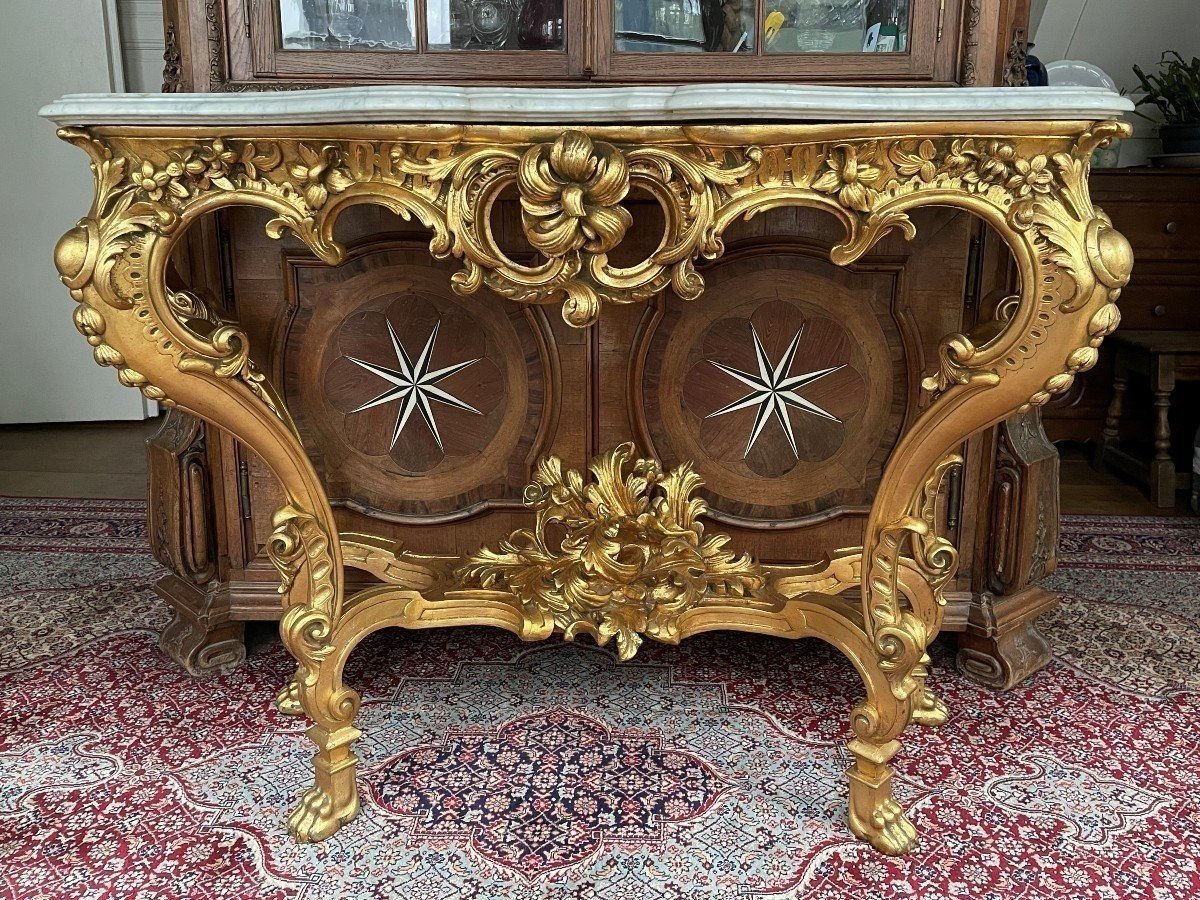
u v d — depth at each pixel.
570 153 0.83
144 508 2.31
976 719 1.33
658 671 1.48
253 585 1.45
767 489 1.35
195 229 1.30
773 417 1.32
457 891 0.98
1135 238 2.72
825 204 0.88
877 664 1.02
